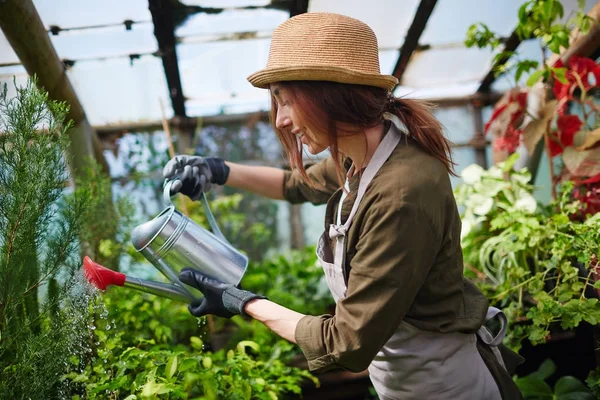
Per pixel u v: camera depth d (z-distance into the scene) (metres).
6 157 1.34
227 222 3.45
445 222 1.28
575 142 2.15
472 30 2.31
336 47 1.21
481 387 1.39
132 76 2.80
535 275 1.97
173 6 2.41
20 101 1.35
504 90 3.28
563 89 2.20
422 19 2.62
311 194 1.76
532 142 2.21
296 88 1.21
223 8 2.49
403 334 1.37
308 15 1.25
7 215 1.33
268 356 2.18
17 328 1.38
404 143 1.31
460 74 3.17
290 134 1.35
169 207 1.49
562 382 1.89
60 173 1.43
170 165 1.62
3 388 1.30
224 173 1.70
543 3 2.05
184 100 3.10
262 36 2.71
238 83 3.06
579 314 1.68
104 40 2.52
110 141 3.15
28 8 1.85
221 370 1.63
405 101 1.37
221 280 1.43
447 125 3.37
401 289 1.20
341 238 1.34
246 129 3.35
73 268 1.50
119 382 1.48
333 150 1.25
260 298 1.37
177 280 1.45
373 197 1.24
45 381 1.38
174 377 1.50
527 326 1.83
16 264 1.35
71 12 2.30
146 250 1.42
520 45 2.85
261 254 3.51
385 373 1.45
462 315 1.37
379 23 2.68
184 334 2.17
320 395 2.23
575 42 2.24
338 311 1.24
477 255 2.31
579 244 1.79
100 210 2.11
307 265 2.86
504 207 2.23
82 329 1.50
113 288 2.09
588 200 2.09
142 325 2.01
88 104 2.93
